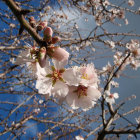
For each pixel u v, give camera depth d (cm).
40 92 132
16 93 447
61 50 124
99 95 151
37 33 124
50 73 139
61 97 147
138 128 166
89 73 151
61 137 454
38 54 117
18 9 111
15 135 420
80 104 150
